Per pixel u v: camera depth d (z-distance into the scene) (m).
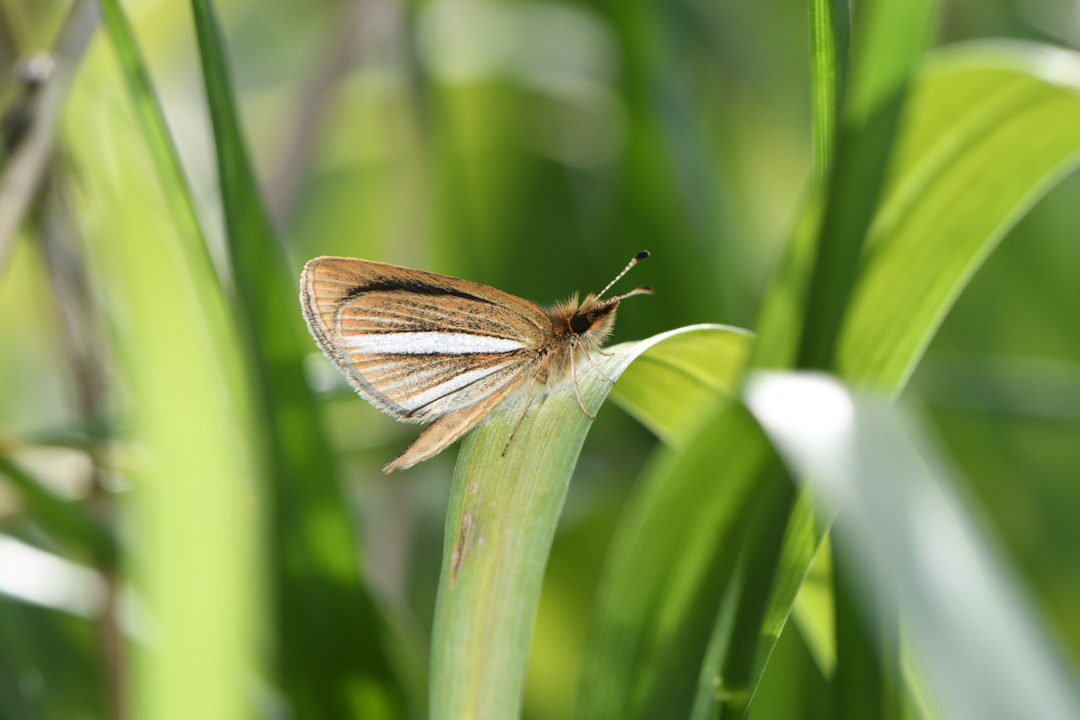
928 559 0.22
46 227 0.24
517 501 0.22
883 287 0.23
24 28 0.24
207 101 0.23
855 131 0.23
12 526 0.25
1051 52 0.24
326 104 0.26
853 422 0.22
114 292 0.24
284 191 0.26
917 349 0.23
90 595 0.24
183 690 0.23
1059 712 0.20
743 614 0.23
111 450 0.24
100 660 0.24
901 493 0.22
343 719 0.24
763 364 0.23
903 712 0.23
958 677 0.21
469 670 0.22
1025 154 0.23
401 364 0.24
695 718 0.23
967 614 0.22
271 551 0.23
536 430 0.23
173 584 0.23
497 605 0.22
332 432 0.25
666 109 0.26
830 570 0.23
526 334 0.24
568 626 0.26
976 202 0.23
